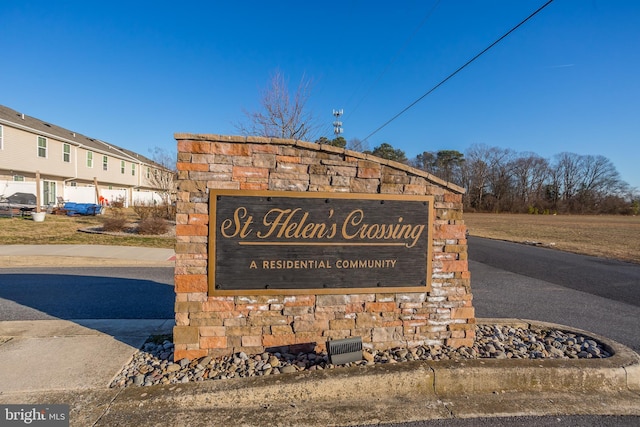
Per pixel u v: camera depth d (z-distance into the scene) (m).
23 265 8.66
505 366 3.16
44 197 24.75
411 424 2.60
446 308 3.69
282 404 2.81
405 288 3.58
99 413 2.58
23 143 22.80
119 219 16.22
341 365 3.22
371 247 3.50
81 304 5.48
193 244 3.25
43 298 5.78
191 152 3.23
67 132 30.14
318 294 3.45
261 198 3.29
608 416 2.76
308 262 3.40
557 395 3.06
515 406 2.87
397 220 3.53
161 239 13.80
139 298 5.89
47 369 3.16
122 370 3.16
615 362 3.32
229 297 3.33
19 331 4.09
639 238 21.19
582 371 3.18
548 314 5.56
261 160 3.32
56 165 25.59
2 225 15.57
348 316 3.51
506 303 6.19
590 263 11.13
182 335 3.27
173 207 19.58
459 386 3.07
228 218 3.26
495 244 16.98
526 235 22.86
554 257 12.52
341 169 3.46
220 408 2.73
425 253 3.61
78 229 15.78
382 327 3.57
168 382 2.95
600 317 5.45
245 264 3.30
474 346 3.76
